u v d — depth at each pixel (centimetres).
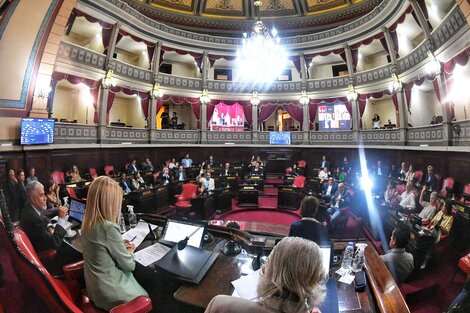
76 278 265
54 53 1020
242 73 1814
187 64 1923
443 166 1017
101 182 235
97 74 1335
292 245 141
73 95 1623
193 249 296
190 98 1756
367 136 1548
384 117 1789
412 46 1433
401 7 1170
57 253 330
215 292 236
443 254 589
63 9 985
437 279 480
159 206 1039
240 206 1141
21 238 205
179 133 1717
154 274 289
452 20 905
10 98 933
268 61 988
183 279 249
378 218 768
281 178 1662
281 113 2125
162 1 1734
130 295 230
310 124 1781
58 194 848
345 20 1758
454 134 1005
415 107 1459
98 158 1334
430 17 1146
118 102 1853
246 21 1875
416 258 500
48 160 1074
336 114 1800
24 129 947
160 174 1258
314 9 1797
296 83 1777
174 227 332
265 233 435
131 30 1445
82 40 1543
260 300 134
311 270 132
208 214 991
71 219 420
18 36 908
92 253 228
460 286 455
